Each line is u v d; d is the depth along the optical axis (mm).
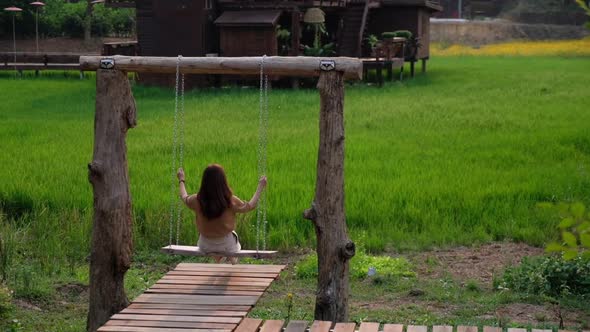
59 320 10875
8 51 58250
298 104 31766
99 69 10023
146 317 8414
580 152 21906
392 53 38812
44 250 13750
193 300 8875
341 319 9438
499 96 34719
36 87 38812
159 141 22969
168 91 36906
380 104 31828
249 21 36562
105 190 9930
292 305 11414
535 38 79188
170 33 39062
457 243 14578
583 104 31906
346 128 26016
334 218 9406
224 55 37438
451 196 16875
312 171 18797
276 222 15141
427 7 44469
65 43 62219
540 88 37562
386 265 12945
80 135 24188
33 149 21688
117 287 10031
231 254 9531
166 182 17719
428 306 11352
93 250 9984
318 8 38188
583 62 57312
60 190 16875
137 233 14320
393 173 19062
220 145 22328
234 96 34594
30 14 62406
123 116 10055
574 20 83438
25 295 11688
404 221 15531
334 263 9430
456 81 41750
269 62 9695
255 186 17031
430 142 23438
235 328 8180
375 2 41969
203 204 9852
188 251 9672
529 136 24219
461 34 79188
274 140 23266
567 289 11742
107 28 65938
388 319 10703
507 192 17219
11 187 16812
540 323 10500
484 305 11320
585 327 10359
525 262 12391
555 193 17016
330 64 9367
